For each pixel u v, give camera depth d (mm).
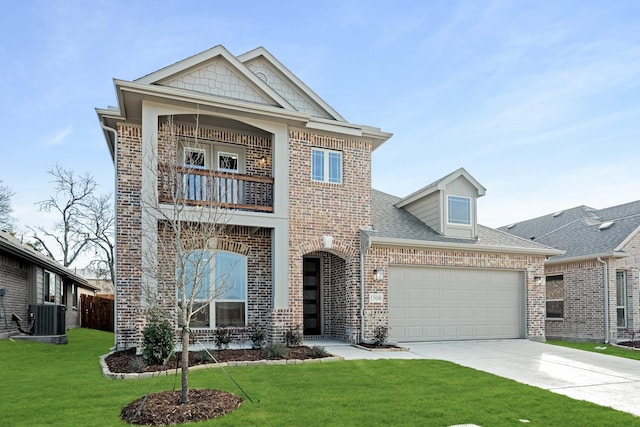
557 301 19328
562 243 20188
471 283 15359
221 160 13617
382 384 8359
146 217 11023
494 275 15727
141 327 10758
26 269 16750
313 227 13484
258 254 13445
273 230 12820
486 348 13445
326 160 14094
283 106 13180
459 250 15047
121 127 12312
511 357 11977
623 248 17219
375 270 13945
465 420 6410
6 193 34344
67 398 7113
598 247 17859
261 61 14672
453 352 12555
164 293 9508
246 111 12398
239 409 6645
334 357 10680
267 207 12695
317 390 7805
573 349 13586
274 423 6059
